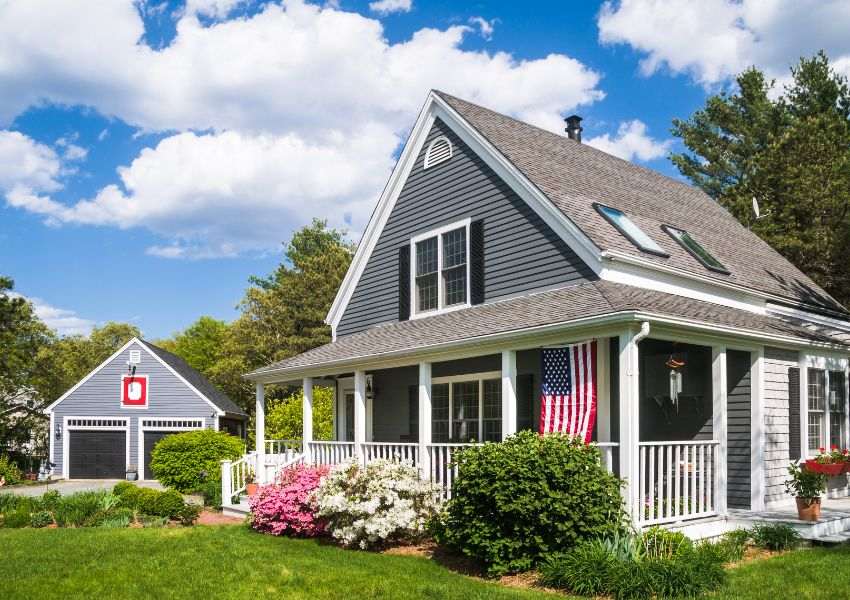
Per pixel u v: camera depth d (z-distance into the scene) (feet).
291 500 42.09
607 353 40.60
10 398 139.13
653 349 44.21
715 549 31.83
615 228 45.68
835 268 88.12
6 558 36.47
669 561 27.78
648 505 35.88
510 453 31.55
